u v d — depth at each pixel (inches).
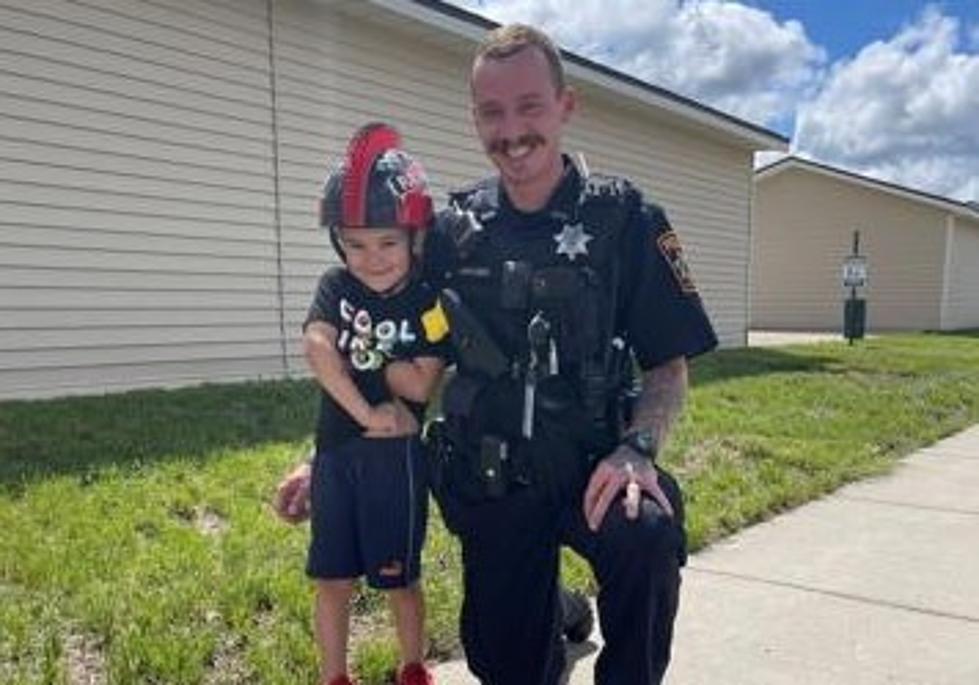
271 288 392.5
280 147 394.3
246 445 243.9
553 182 103.0
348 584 107.1
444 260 103.6
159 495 194.9
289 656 128.7
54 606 138.4
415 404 104.5
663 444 103.0
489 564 108.2
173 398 305.4
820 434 327.3
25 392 313.6
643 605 94.8
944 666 143.8
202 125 364.5
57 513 179.3
